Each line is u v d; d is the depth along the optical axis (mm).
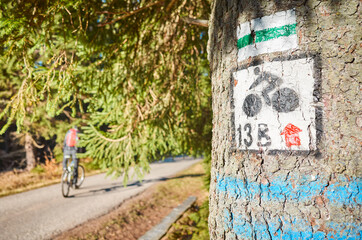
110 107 3568
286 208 877
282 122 895
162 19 3000
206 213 4223
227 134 1068
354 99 817
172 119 3533
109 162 3523
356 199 790
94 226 4008
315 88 856
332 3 866
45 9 1854
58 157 13172
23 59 1989
